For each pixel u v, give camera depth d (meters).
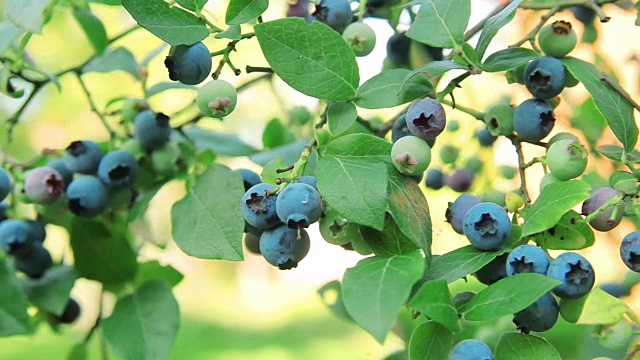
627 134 0.63
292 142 0.79
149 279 0.67
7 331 0.62
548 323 0.59
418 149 0.61
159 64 0.90
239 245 0.63
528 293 0.57
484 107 0.81
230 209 0.63
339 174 0.60
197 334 1.48
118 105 0.85
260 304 1.51
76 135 1.07
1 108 1.00
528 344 0.59
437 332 0.59
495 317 0.58
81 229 0.68
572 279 0.59
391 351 0.76
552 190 0.60
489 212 0.60
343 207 0.59
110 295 0.69
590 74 0.64
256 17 0.64
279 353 1.47
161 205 0.77
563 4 0.66
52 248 0.83
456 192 0.78
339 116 0.63
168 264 0.70
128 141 0.70
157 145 0.70
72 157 0.69
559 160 0.62
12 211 0.70
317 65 0.63
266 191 0.61
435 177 0.78
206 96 0.64
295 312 1.54
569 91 0.82
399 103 0.63
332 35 0.63
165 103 0.91
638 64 0.83
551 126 0.64
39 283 0.68
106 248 0.68
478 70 0.63
